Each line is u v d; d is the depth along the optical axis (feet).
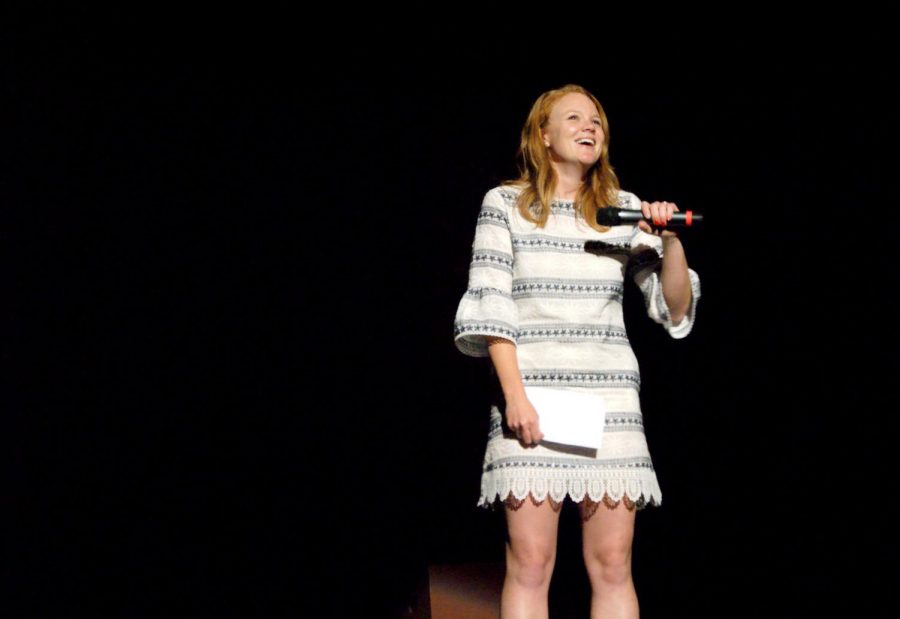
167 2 38.86
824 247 38.96
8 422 38.14
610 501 24.59
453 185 39.96
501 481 24.31
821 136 39.01
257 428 39.19
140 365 39.04
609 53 40.40
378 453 39.29
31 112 38.63
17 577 37.37
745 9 39.52
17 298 38.60
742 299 39.86
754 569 38.47
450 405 39.63
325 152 39.96
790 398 39.06
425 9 39.86
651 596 39.17
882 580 36.86
